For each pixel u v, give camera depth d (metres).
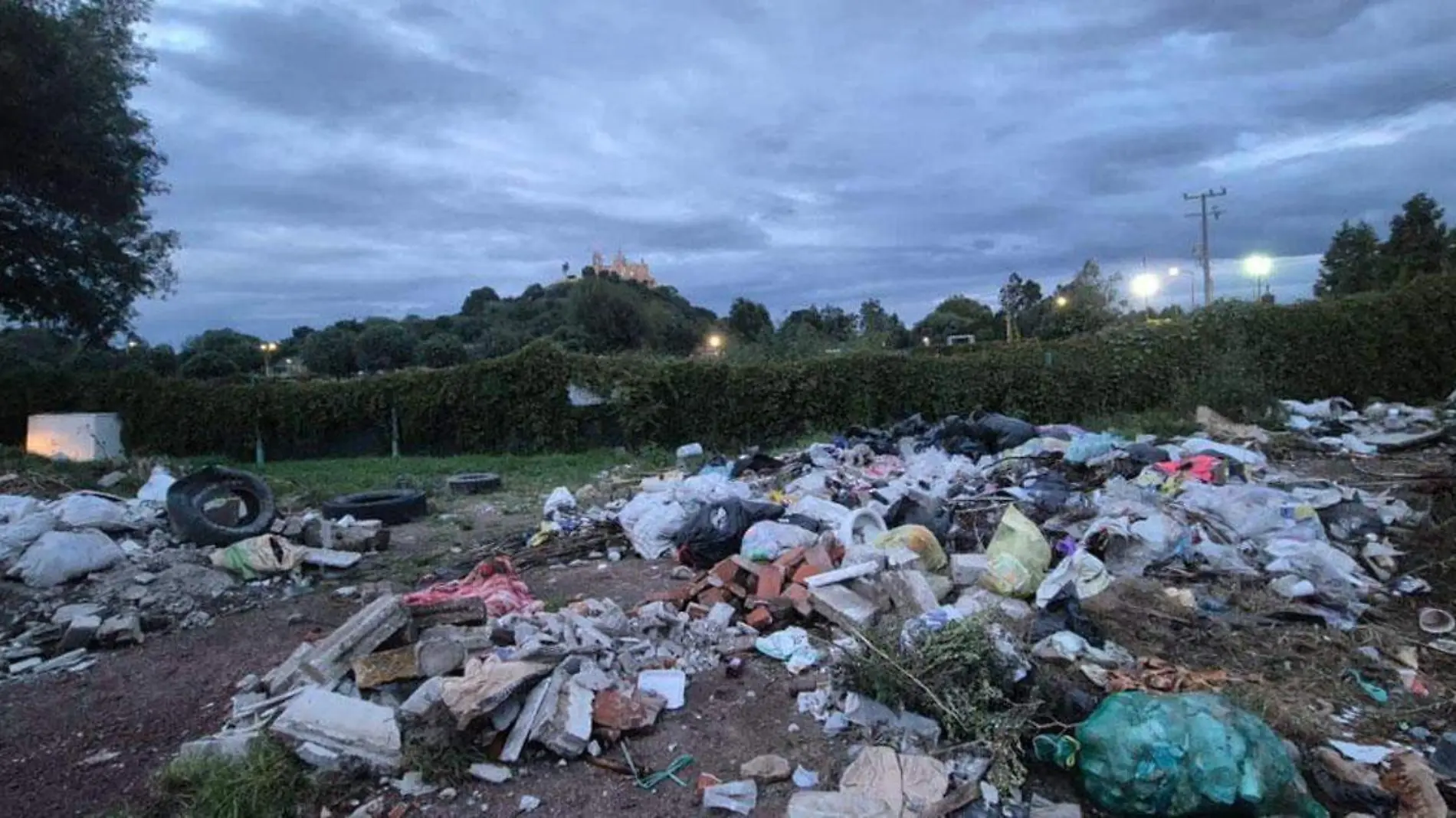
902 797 2.86
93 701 4.16
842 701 3.58
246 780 3.02
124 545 6.90
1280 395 14.43
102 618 5.35
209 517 7.44
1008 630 4.15
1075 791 3.00
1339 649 4.16
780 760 3.22
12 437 16.42
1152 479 7.05
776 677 4.04
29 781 3.35
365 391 15.91
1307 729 3.30
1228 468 7.46
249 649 4.84
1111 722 2.93
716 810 2.95
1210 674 3.79
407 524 8.62
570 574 6.18
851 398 14.52
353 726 3.26
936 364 14.57
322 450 16.17
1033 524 5.67
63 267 18.28
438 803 3.02
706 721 3.61
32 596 5.82
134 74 17.80
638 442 14.84
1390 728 3.41
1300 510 5.86
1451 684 3.81
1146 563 5.28
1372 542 5.61
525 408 15.25
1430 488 6.79
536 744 3.35
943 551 5.72
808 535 5.77
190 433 16.11
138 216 18.84
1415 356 15.09
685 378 14.83
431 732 3.23
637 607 5.00
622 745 3.39
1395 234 39.09
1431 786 2.80
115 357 20.45
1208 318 14.97
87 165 16.14
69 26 15.77
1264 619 4.50
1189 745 2.74
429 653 3.82
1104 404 14.35
